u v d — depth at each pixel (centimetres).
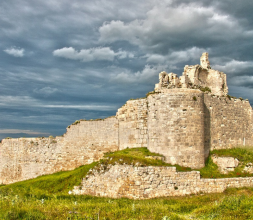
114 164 2934
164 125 3159
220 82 4081
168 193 2762
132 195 2711
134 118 3719
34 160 4269
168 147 3111
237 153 3525
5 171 4441
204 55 4244
